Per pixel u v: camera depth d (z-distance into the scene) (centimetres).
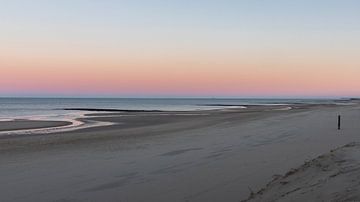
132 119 4397
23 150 1717
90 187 998
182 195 907
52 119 4516
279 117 4194
